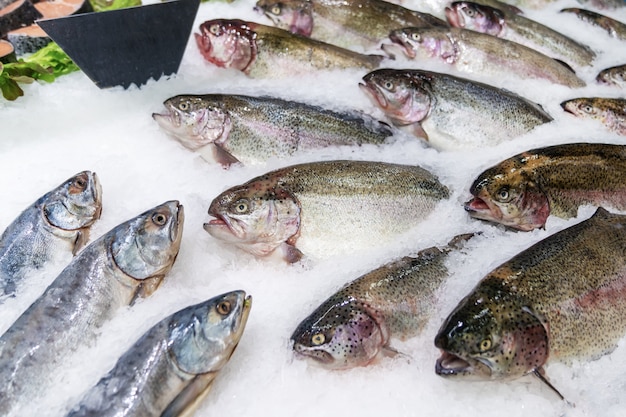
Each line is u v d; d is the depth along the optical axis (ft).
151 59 3.12
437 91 3.12
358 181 2.72
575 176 2.80
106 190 2.74
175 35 3.09
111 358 2.23
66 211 2.54
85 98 3.10
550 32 3.74
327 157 2.93
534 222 2.74
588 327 2.36
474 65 3.45
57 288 2.34
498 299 2.30
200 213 2.68
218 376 2.27
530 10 4.14
